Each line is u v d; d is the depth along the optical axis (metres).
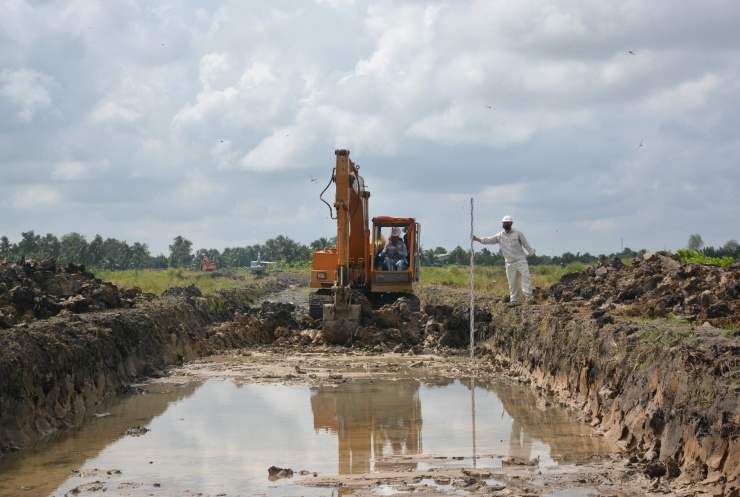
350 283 25.25
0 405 11.60
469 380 17.62
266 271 87.06
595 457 10.61
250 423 13.23
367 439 12.05
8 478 10.02
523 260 22.38
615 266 22.73
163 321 21.84
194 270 95.88
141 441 12.00
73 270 22.75
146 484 9.69
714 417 8.50
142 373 18.33
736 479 7.76
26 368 12.61
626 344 12.24
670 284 16.53
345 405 14.70
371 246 27.41
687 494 8.31
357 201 25.83
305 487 9.46
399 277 26.67
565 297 21.39
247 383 17.38
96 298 20.72
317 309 26.83
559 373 15.65
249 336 25.50
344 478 9.82
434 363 20.52
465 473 9.85
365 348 23.31
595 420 12.61
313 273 27.14
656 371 10.62
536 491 9.00
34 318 17.22
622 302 17.67
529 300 22.27
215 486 9.58
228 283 50.69
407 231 27.19
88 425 13.16
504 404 14.66
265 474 10.12
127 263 101.75
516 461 10.43
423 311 27.84
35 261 21.77
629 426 11.04
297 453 11.23
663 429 9.94
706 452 8.52
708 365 9.12
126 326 18.56
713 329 11.56
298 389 16.52
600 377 13.16
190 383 17.42
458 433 12.34
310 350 23.23
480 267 66.00
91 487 9.54
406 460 10.77
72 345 14.89
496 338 21.83
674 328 11.78
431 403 14.84
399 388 16.55
